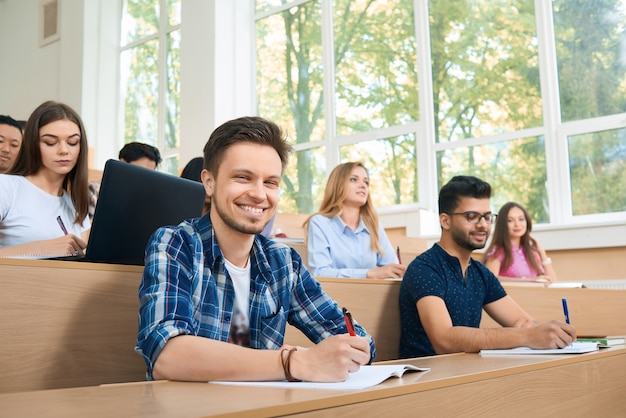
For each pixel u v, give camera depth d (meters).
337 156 5.47
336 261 2.63
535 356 1.31
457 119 4.87
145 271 1.08
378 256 2.77
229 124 1.17
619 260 3.89
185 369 0.92
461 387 0.84
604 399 1.26
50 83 7.54
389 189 5.14
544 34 4.50
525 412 0.99
